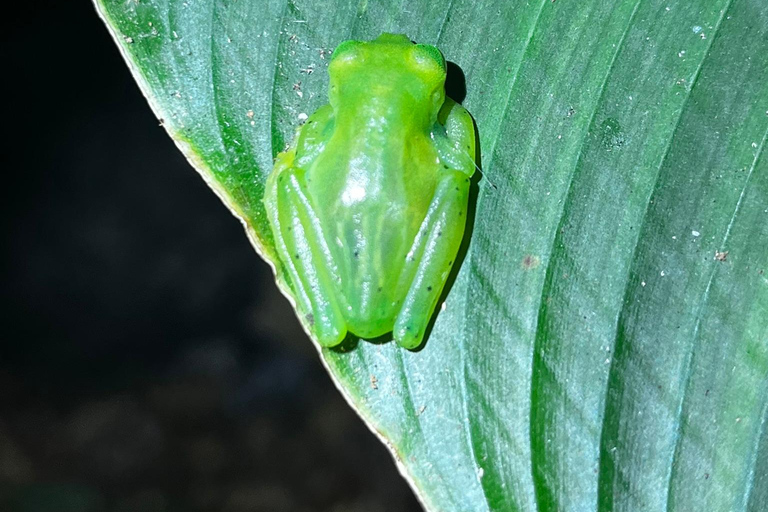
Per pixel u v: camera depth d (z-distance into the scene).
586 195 0.25
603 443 0.24
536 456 0.24
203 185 0.36
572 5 0.25
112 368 0.33
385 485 0.31
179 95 0.25
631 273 0.25
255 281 0.35
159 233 0.35
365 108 0.25
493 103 0.25
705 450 0.24
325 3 0.25
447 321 0.25
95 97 0.37
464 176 0.25
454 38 0.25
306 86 0.25
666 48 0.25
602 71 0.25
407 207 0.25
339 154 0.25
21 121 0.36
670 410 0.24
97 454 0.31
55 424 0.32
